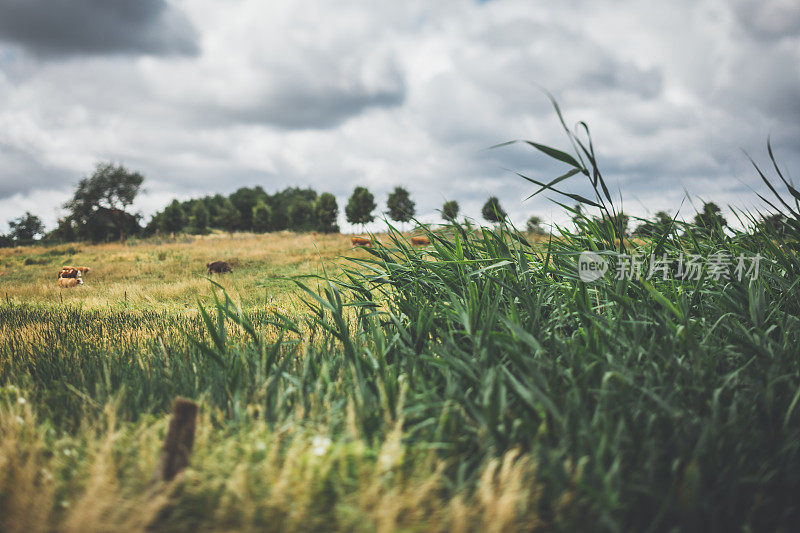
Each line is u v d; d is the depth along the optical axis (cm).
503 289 388
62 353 519
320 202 6594
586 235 425
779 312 364
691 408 272
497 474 225
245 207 9725
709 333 320
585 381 270
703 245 433
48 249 4578
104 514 210
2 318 862
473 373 291
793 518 215
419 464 229
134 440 278
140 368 433
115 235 6856
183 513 216
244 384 352
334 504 218
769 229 427
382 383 307
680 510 200
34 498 221
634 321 308
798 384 285
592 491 198
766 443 252
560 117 288
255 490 221
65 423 319
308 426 276
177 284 1641
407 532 192
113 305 1268
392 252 461
